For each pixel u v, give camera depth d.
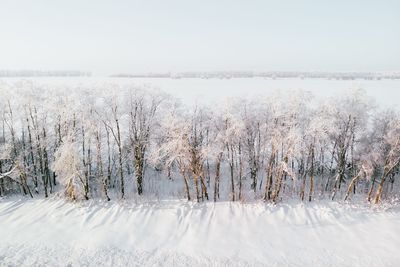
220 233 24.31
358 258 21.61
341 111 29.69
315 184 32.88
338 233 24.34
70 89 31.42
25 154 30.36
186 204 28.00
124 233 24.23
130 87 30.92
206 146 27.84
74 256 21.73
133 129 30.55
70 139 27.69
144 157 32.38
